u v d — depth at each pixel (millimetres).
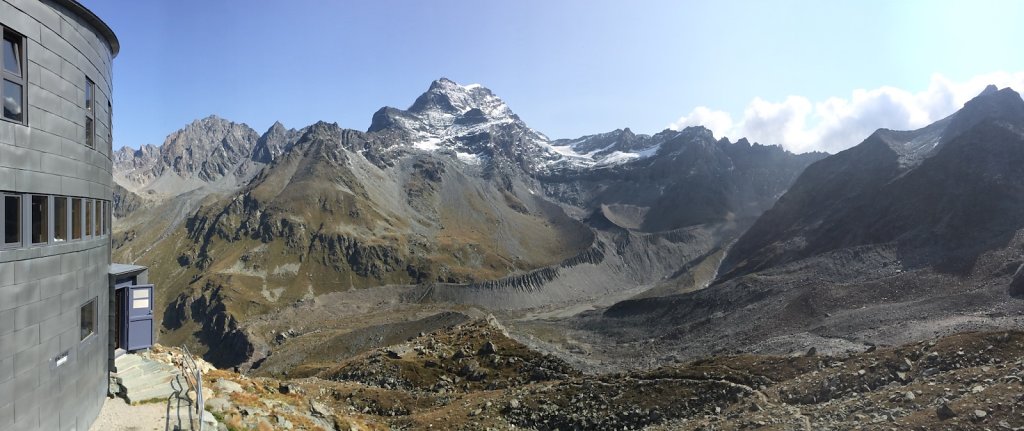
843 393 41594
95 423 22375
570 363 72938
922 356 42781
